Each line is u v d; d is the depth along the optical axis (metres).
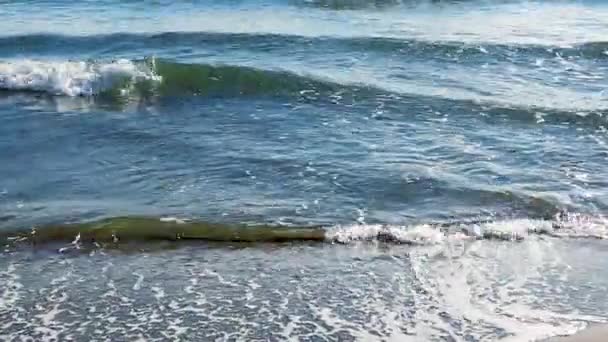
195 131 10.78
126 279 6.64
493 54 15.18
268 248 7.26
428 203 8.28
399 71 14.13
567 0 20.77
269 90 12.88
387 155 9.71
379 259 7.04
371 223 7.79
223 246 7.29
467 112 11.58
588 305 6.14
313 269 6.84
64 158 9.68
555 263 6.94
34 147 10.09
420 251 7.20
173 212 7.98
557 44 15.77
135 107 12.20
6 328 5.81
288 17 18.69
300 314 6.04
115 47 15.84
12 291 6.39
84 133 10.71
